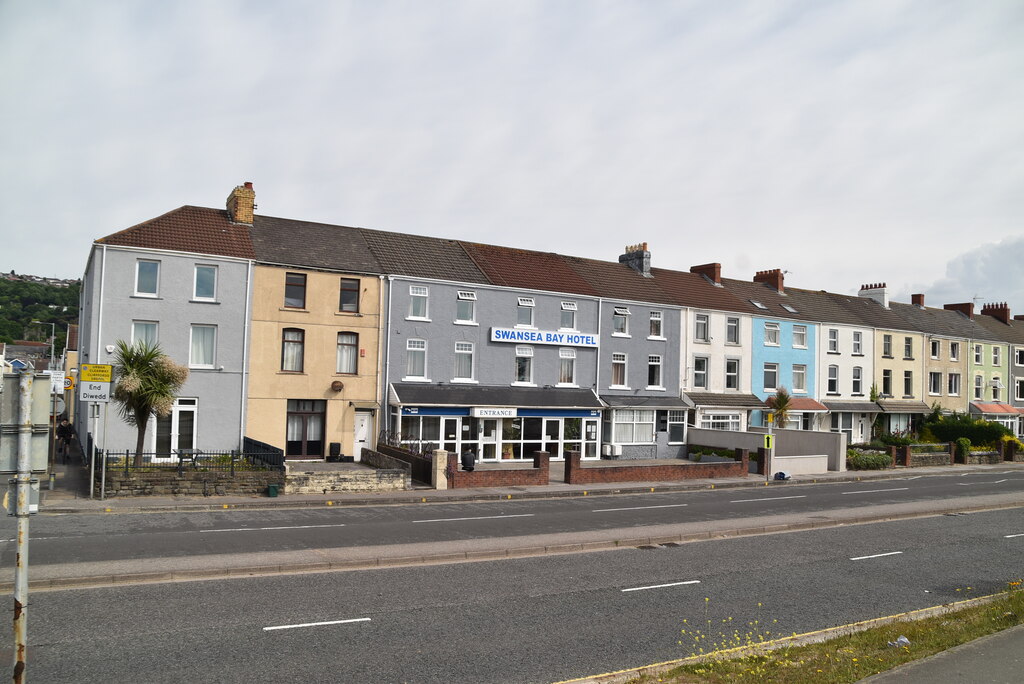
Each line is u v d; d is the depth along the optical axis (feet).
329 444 106.93
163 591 41.93
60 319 444.14
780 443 142.61
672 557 55.98
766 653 32.94
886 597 45.75
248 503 75.10
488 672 30.94
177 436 98.07
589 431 129.80
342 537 58.90
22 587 23.71
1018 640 33.22
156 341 97.35
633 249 153.99
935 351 191.11
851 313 178.29
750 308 154.92
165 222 103.50
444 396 113.60
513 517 72.79
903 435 173.99
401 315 113.50
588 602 42.42
